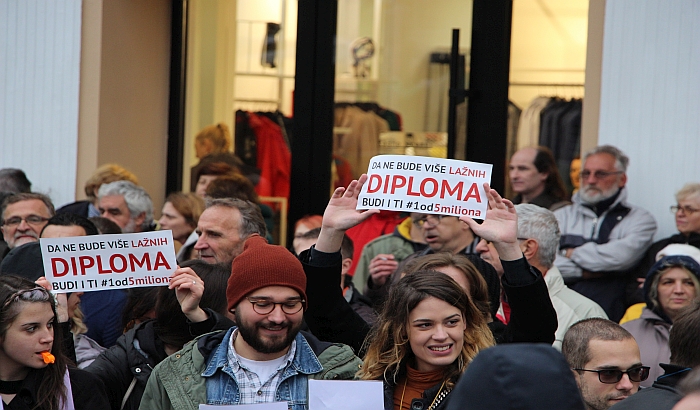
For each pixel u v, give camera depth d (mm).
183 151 13266
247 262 6223
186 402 6266
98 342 8945
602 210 10227
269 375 6320
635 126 10508
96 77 12320
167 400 6406
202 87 13180
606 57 10609
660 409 5305
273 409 5934
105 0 12336
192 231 11359
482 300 6848
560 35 11750
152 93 13039
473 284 6820
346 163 12773
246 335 6176
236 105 13094
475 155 12156
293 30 12859
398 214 11797
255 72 13023
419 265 6883
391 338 6184
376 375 6160
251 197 11945
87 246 7520
